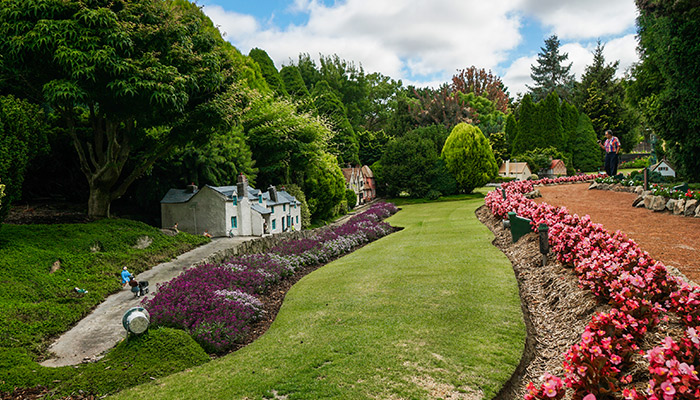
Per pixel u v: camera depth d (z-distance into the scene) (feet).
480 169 177.06
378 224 94.73
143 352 27.86
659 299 20.79
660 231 38.93
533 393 14.78
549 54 345.51
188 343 29.17
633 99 98.68
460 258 47.65
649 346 17.84
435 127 215.92
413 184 177.06
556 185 103.40
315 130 121.80
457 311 30.17
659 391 12.59
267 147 114.21
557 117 210.38
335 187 138.41
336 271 51.57
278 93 174.40
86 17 52.95
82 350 31.30
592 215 51.57
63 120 78.79
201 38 69.56
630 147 240.53
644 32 75.82
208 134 74.08
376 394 20.11
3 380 25.08
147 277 52.60
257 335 33.32
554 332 24.81
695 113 61.26
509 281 36.24
